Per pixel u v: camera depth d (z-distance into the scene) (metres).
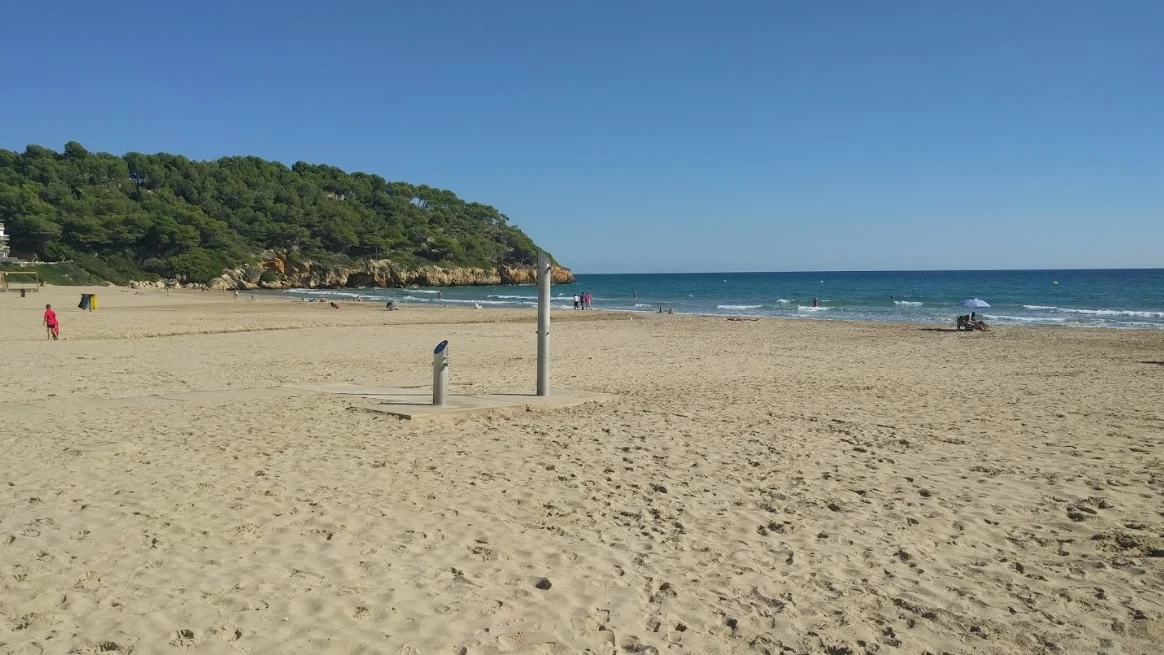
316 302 53.53
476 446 7.89
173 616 3.74
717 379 14.24
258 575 4.30
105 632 3.55
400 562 4.55
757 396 11.81
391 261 119.94
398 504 5.75
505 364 17.14
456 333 26.83
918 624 3.80
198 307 44.22
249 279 103.69
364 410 9.93
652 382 13.75
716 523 5.41
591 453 7.60
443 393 10.08
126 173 116.81
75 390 12.20
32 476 6.47
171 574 4.30
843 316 41.16
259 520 5.30
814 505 5.84
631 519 5.49
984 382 13.65
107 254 94.81
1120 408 10.41
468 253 134.38
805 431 8.81
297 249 113.88
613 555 4.75
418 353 19.53
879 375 14.91
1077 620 3.83
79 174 109.25
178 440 8.09
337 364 16.75
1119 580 4.33
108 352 18.64
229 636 3.54
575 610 3.93
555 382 13.70
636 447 7.89
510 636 3.61
